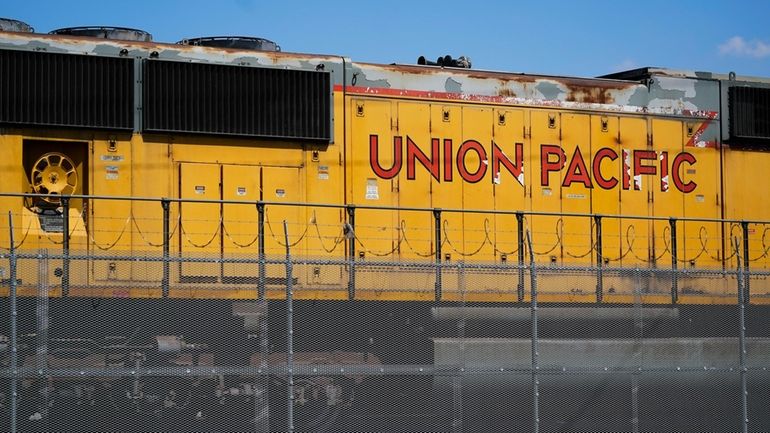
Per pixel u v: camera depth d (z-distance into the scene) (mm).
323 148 23984
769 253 28359
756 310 26969
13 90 21172
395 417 22094
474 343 22656
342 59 24516
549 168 26250
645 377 23766
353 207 22734
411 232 24641
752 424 24094
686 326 26172
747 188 28359
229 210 22953
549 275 25328
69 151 21938
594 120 26859
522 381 22703
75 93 21719
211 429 20516
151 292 21250
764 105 28562
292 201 23578
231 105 23031
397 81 24969
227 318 21938
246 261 18766
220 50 23281
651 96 27562
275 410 21719
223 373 18844
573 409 23109
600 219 25234
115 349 20797
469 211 23875
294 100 23641
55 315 20406
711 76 28438
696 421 23969
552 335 24703
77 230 21609
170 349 21109
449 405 21938
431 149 25125
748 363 24641
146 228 22234
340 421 21781
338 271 23391
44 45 21641
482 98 25781
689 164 27750
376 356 23250
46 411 19406
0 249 20688
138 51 22500
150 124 22328
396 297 23438
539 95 26391
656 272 22734
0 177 21016
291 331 19047
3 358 19734
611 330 25234
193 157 22781
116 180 22094
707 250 27672
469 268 21062
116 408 20500
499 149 25781
